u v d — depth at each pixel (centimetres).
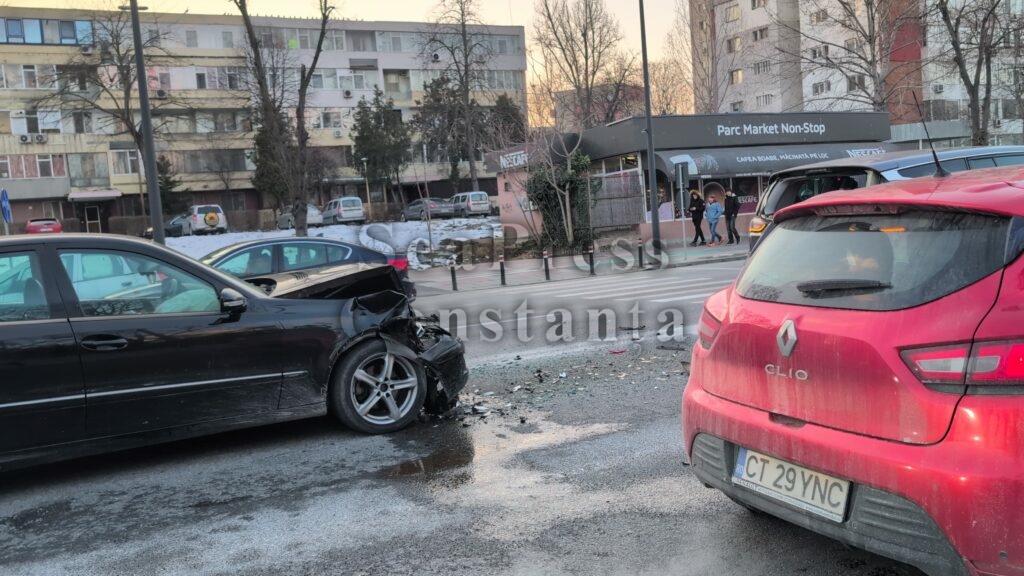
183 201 5894
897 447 240
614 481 420
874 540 246
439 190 6775
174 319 472
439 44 5872
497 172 3466
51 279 449
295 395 507
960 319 233
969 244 246
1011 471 216
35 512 415
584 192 2766
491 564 330
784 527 351
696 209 2622
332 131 6556
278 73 4922
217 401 482
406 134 6281
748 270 326
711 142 3006
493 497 407
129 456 509
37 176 5488
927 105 4819
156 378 462
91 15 4481
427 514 388
